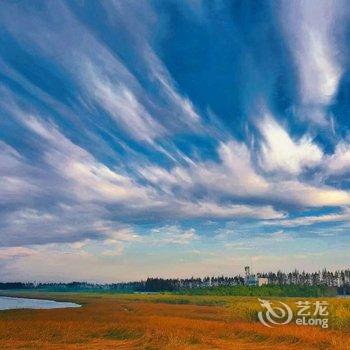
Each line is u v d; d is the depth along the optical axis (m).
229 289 149.38
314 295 138.50
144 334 31.58
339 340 27.84
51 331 33.66
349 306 37.34
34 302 135.12
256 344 28.25
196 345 27.53
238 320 44.47
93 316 52.19
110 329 34.19
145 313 59.38
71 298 156.88
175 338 28.80
